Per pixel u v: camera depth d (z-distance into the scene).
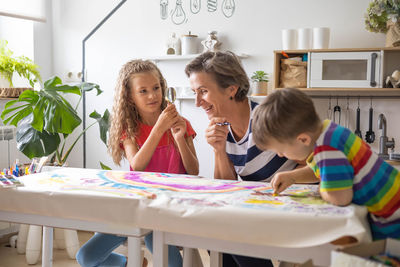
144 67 1.79
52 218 1.17
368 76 2.92
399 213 0.95
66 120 2.58
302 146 1.00
